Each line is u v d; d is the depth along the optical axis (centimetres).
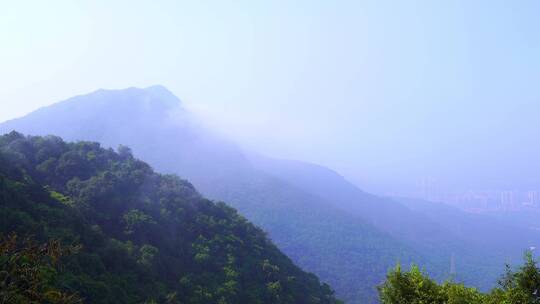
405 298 1784
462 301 1675
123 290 3847
